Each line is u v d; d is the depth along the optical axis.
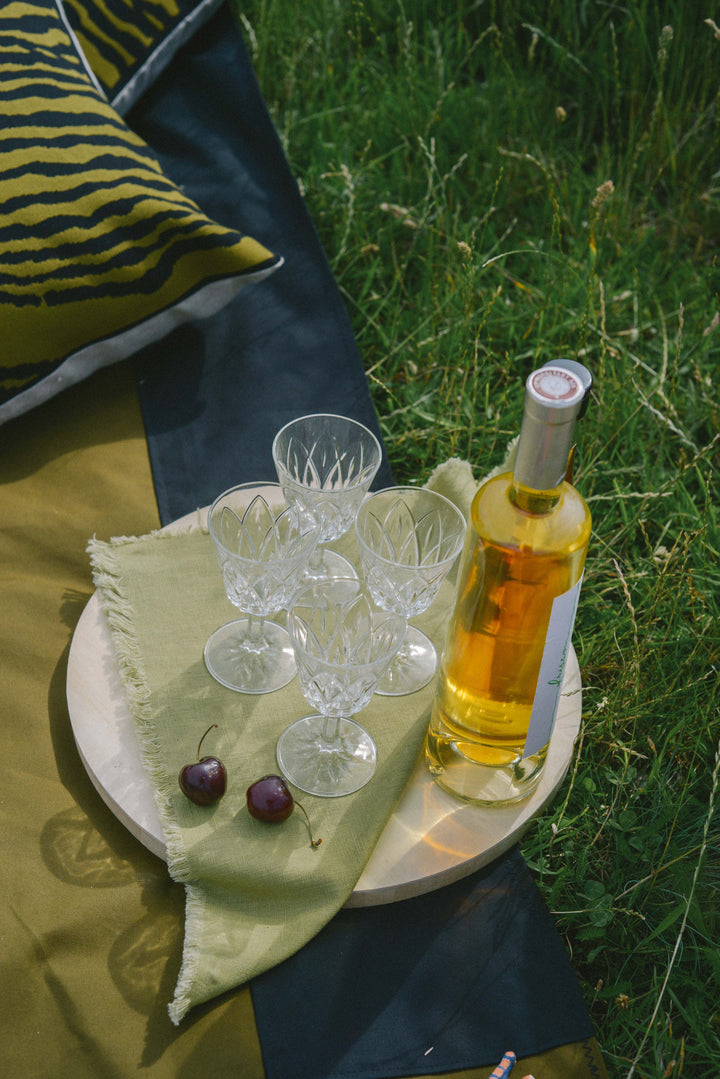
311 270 2.28
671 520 1.96
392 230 2.62
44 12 2.08
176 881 1.25
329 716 1.28
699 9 2.75
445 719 1.27
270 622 1.50
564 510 1.10
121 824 1.37
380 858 1.27
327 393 2.09
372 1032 1.20
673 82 2.79
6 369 1.85
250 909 1.23
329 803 1.29
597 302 2.37
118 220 1.89
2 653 1.56
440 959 1.27
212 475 1.92
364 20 3.04
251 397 2.06
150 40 2.38
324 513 1.44
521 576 1.09
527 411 0.96
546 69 3.03
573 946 1.47
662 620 1.84
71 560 1.73
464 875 1.30
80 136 1.93
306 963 1.24
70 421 1.99
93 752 1.33
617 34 2.92
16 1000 1.22
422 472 2.10
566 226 2.64
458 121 2.81
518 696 1.19
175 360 2.10
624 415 2.18
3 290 1.81
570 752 1.41
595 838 1.52
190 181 2.42
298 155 2.79
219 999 1.22
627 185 2.61
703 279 2.47
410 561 1.48
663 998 1.41
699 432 2.27
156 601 1.50
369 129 2.79
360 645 1.29
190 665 1.42
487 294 2.42
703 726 1.65
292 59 2.87
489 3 3.03
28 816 1.37
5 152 1.87
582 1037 1.23
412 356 2.35
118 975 1.24
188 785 1.25
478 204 2.72
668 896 1.50
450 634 1.20
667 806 1.58
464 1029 1.21
